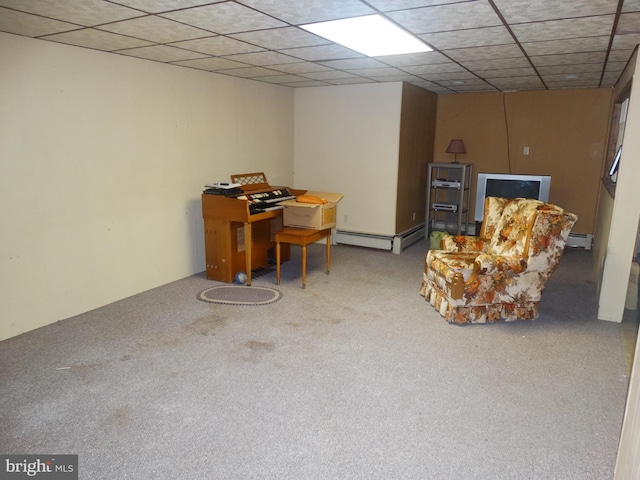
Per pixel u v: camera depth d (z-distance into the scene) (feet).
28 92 10.13
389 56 12.19
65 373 8.86
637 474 4.36
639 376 4.74
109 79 11.91
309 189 20.34
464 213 21.61
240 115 16.74
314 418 7.53
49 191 10.82
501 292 11.45
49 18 8.50
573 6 7.62
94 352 9.74
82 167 11.52
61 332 10.74
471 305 11.37
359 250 19.34
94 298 12.27
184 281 14.83
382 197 18.81
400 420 7.51
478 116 21.02
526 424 7.45
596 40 10.13
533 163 20.36
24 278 10.55
